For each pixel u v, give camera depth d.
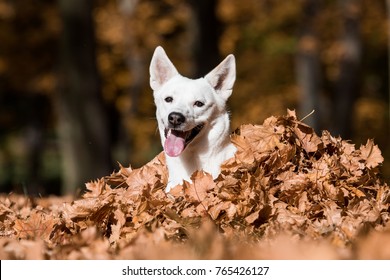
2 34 29.78
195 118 6.17
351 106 29.80
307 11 29.17
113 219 5.57
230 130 6.46
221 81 6.50
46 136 38.41
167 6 31.61
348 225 5.07
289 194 5.63
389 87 37.44
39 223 5.55
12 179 36.47
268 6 32.72
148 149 33.22
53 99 32.22
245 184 5.53
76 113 18.80
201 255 4.32
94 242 4.64
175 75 6.58
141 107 33.41
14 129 37.22
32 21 30.25
